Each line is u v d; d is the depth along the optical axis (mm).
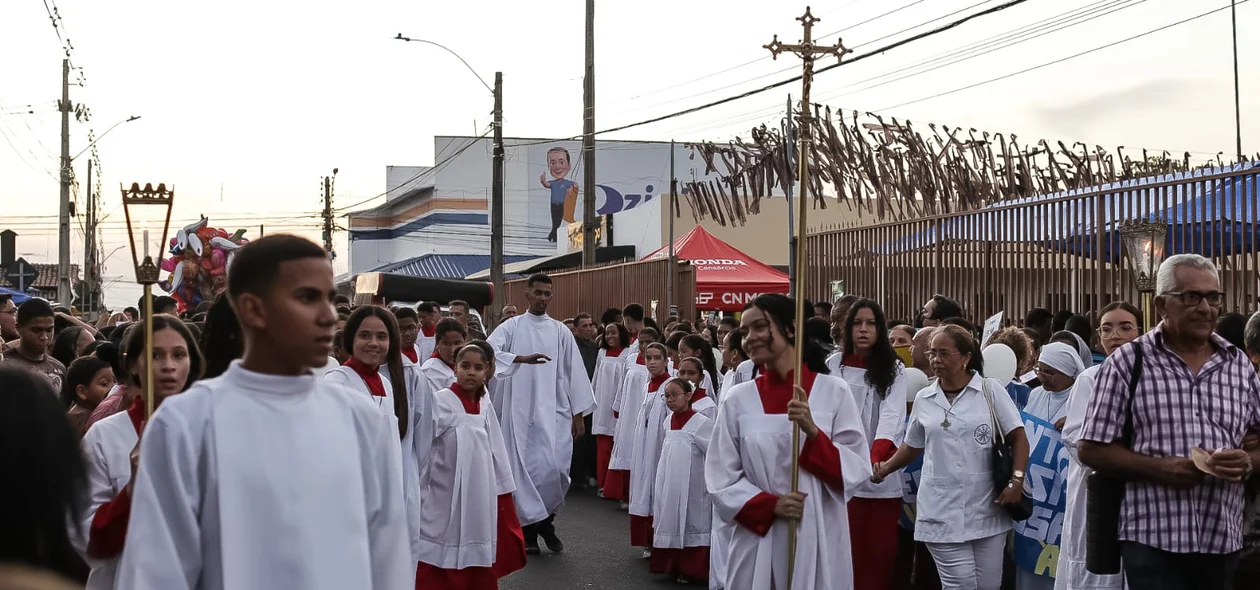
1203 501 4855
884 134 15148
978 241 13242
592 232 27594
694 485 9008
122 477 4598
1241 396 4934
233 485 2914
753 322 5773
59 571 2154
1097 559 5066
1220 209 9711
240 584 2877
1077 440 5746
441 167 69688
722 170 63188
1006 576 7660
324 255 3072
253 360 3049
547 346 11336
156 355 4699
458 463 7910
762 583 5625
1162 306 4992
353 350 6723
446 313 19297
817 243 16969
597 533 11195
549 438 11180
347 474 3076
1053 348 7066
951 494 6797
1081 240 11492
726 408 5832
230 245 20953
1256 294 9320
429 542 7910
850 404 5852
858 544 7254
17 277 28094
